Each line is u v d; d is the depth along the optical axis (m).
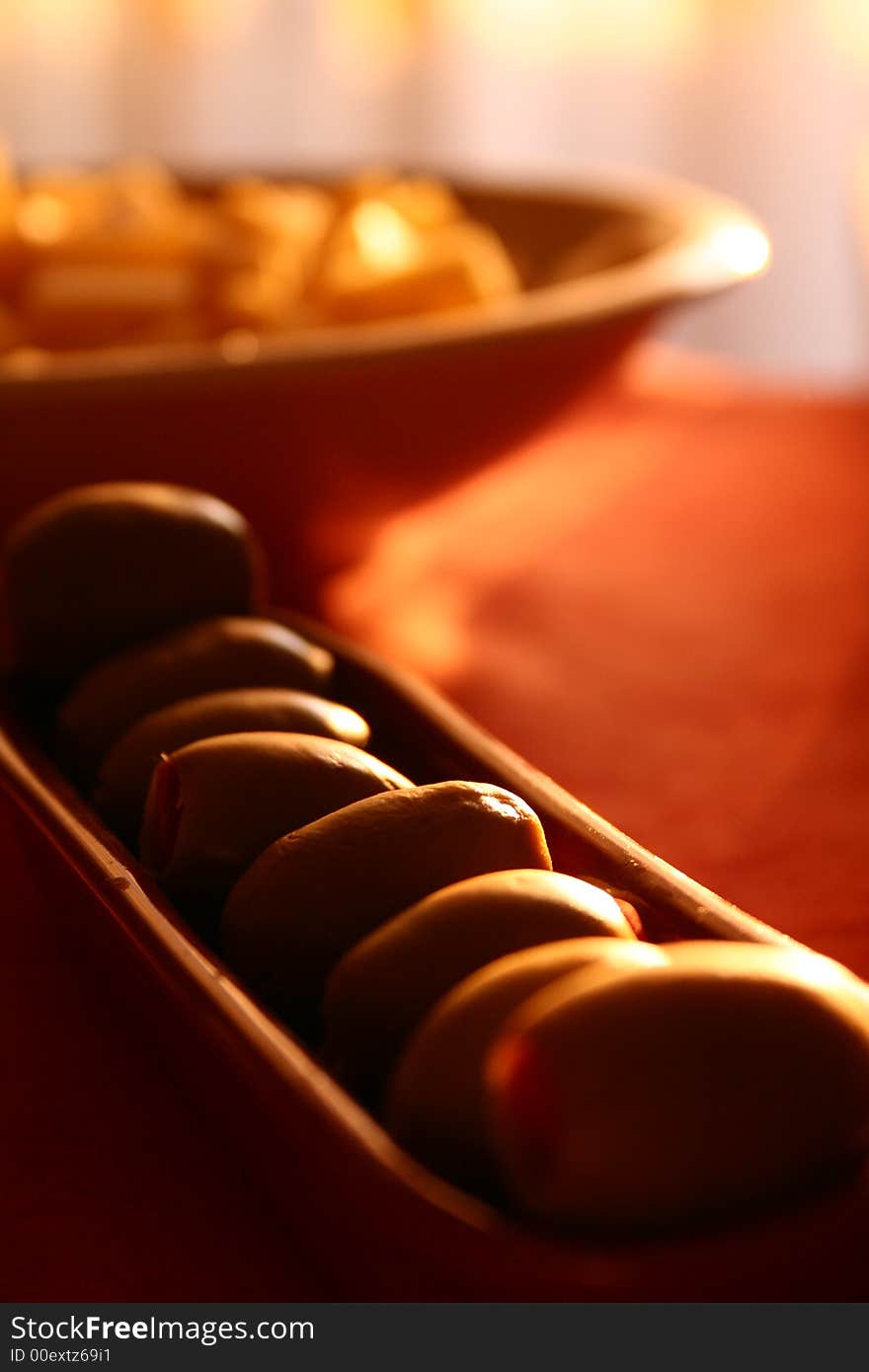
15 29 1.19
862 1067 0.19
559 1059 0.19
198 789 0.23
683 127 1.24
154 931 0.22
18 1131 0.25
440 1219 0.19
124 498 0.29
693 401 0.63
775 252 1.26
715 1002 0.19
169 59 1.21
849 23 1.21
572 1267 0.18
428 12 1.22
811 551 0.46
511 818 0.22
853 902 0.29
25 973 0.28
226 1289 0.22
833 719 0.35
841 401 0.62
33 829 0.26
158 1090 0.26
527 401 0.38
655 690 0.37
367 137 1.24
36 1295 0.22
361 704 0.28
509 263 0.55
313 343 0.35
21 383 0.34
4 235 0.46
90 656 0.29
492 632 0.40
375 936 0.21
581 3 1.23
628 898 0.23
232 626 0.27
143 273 0.44
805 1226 0.19
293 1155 0.21
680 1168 0.19
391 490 0.38
